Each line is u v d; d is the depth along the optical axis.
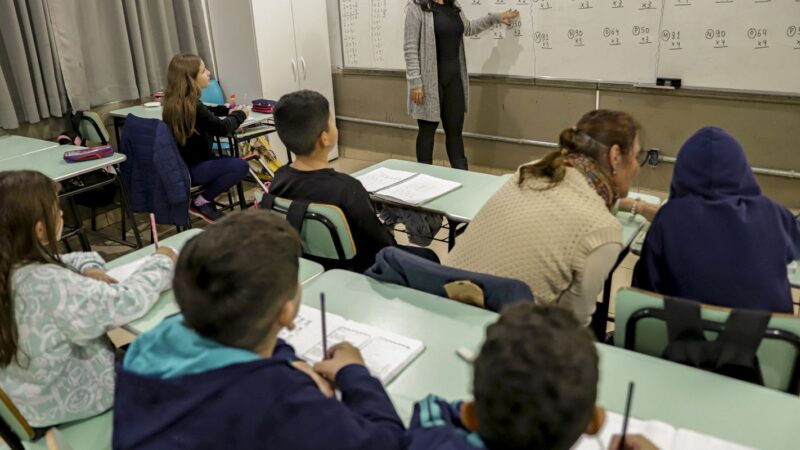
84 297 1.38
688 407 1.12
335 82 5.27
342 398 1.02
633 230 1.97
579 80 4.02
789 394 1.18
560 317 0.71
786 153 3.52
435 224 2.47
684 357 1.29
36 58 3.62
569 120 4.18
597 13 3.80
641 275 1.56
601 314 2.11
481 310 1.49
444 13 3.95
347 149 5.48
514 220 1.55
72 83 3.83
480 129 4.61
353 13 4.87
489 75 4.39
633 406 1.12
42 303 1.34
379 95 5.05
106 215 4.16
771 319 1.18
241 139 3.88
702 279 1.43
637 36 3.71
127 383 0.84
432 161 4.62
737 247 1.40
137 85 4.20
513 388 0.65
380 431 0.88
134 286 1.48
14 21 3.46
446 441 0.78
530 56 4.16
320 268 1.79
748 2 3.32
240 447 0.80
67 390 1.43
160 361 0.85
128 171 3.32
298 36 4.77
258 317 0.84
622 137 1.53
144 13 4.08
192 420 0.79
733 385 1.18
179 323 0.90
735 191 1.43
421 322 1.44
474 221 1.68
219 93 4.63
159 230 4.05
